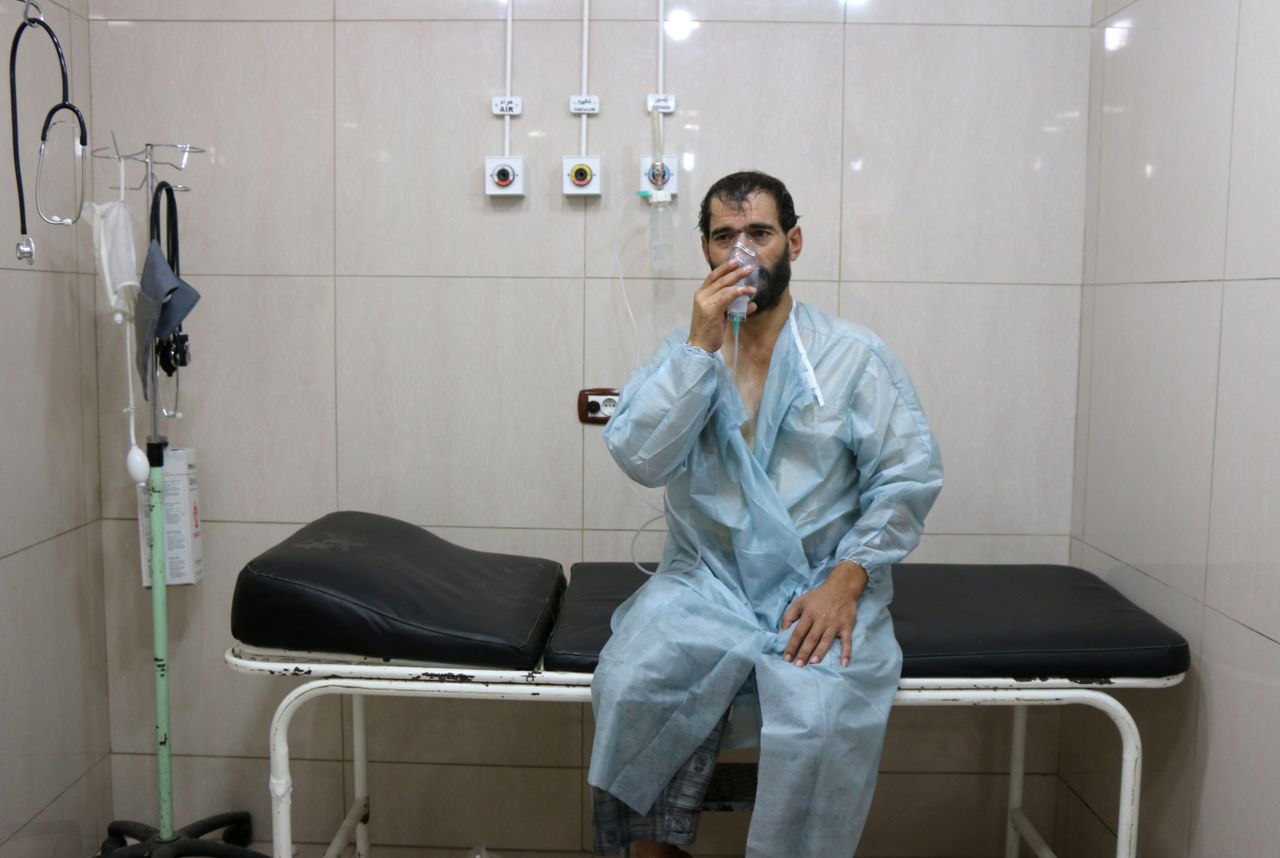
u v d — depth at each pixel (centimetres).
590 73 209
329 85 211
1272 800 147
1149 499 184
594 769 147
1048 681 157
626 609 167
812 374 160
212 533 221
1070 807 219
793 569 161
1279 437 146
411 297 215
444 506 220
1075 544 216
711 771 151
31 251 176
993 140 210
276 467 220
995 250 212
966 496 217
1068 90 209
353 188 213
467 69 210
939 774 225
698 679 150
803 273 212
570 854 227
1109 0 200
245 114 212
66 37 205
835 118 209
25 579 194
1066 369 215
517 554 219
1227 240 159
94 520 220
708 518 167
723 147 210
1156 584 181
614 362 215
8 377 188
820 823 143
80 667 215
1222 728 161
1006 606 177
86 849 218
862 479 164
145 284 187
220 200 214
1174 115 175
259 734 226
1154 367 182
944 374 215
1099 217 205
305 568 162
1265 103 149
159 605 198
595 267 213
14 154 188
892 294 213
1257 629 151
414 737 226
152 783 228
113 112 213
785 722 142
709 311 150
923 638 161
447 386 217
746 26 208
